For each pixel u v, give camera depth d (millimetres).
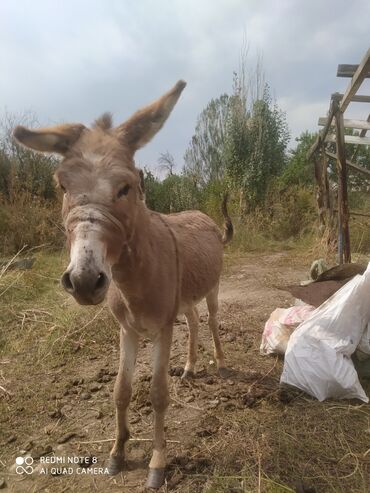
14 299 3334
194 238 1930
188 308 1914
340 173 3518
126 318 1536
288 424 1739
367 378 2020
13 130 1268
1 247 4996
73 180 1146
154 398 1511
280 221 6363
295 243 5848
